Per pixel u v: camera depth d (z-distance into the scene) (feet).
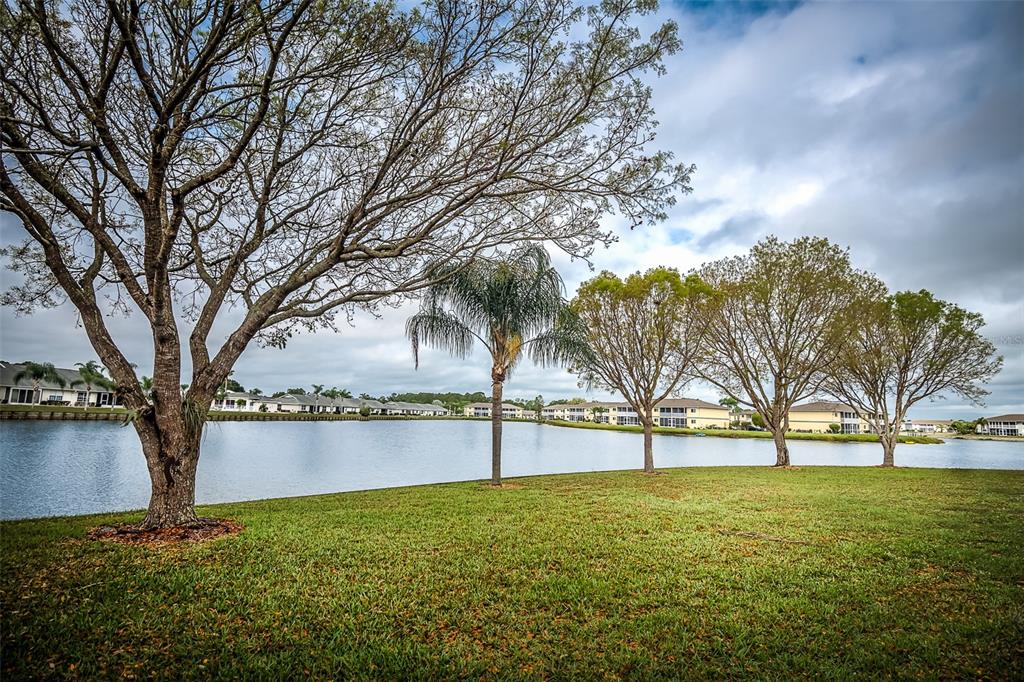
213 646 14.47
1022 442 267.59
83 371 242.78
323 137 28.12
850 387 84.74
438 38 23.36
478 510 34.83
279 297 28.32
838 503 38.40
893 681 13.03
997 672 13.29
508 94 25.16
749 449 157.17
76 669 12.99
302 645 14.66
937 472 66.59
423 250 32.24
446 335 51.01
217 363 27.66
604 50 23.00
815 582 19.86
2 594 16.99
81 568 19.84
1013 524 30.42
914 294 76.95
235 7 21.20
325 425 260.01
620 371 68.08
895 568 21.66
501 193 27.04
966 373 76.02
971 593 18.70
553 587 19.21
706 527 29.43
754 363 75.97
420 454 113.60
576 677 13.24
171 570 19.86
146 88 21.68
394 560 22.31
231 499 53.11
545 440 187.42
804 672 13.44
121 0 20.75
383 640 15.03
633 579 20.16
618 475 61.77
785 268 71.46
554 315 52.31
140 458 85.71
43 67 24.97
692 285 66.08
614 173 26.00
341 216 32.50
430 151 26.96
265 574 19.99
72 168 27.02
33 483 58.65
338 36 23.08
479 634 15.57
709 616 16.76
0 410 167.22
